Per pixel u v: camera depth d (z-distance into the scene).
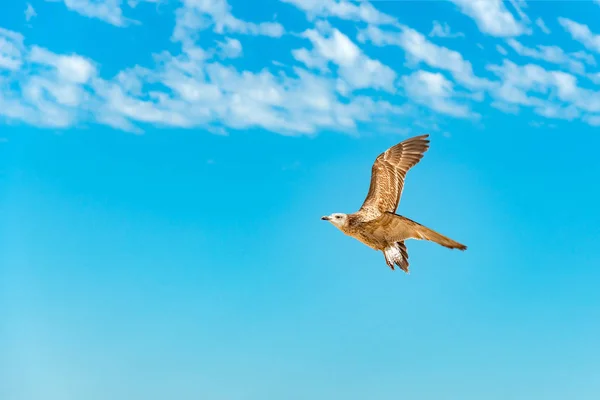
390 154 17.05
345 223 14.88
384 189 16.80
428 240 13.62
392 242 14.35
